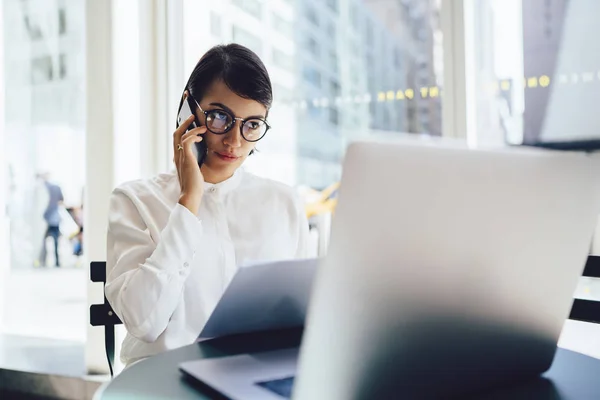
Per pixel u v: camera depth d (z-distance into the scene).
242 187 1.18
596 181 0.52
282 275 0.62
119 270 0.96
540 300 0.54
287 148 2.09
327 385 0.43
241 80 0.96
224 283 1.06
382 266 0.42
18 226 2.55
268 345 0.71
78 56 2.39
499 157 0.45
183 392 0.54
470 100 1.69
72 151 2.43
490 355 0.53
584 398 0.55
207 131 0.99
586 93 1.54
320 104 2.05
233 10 2.18
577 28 1.54
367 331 0.43
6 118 2.54
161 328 0.90
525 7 1.61
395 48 1.87
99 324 1.07
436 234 0.44
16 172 2.54
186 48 2.17
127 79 2.05
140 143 2.08
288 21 2.11
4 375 2.01
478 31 1.68
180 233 0.89
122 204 1.07
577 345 1.49
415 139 0.41
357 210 0.40
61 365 2.05
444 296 0.46
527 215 0.48
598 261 1.05
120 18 2.02
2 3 2.51
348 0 1.98
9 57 2.52
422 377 0.49
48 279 2.51
